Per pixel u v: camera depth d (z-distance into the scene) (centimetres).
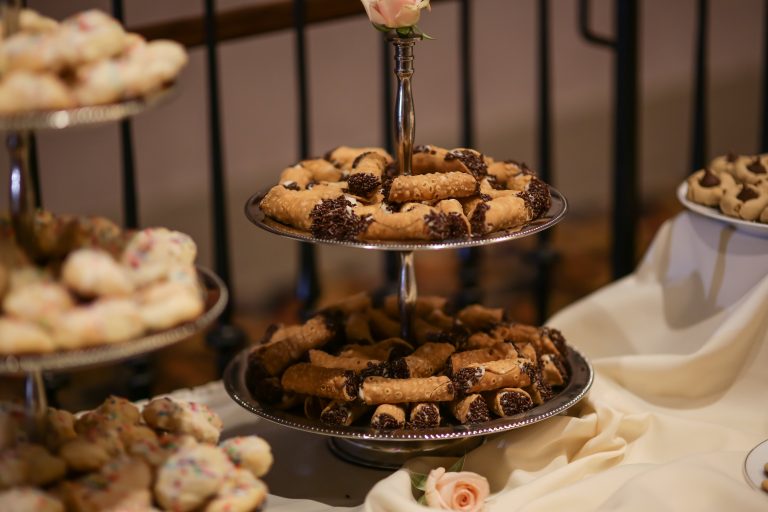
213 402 160
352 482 145
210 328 205
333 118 270
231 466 129
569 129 309
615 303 170
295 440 152
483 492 137
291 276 278
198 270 134
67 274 120
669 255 170
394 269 215
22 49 118
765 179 162
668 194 326
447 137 287
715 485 133
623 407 153
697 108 222
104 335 118
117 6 178
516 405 142
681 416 155
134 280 125
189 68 243
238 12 192
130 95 120
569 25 297
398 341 150
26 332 116
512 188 150
